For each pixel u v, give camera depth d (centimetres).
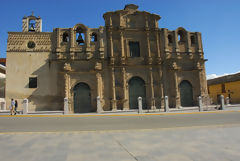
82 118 2027
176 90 3334
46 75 3081
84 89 3130
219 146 836
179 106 3300
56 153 754
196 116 2134
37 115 2311
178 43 3550
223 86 4441
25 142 931
